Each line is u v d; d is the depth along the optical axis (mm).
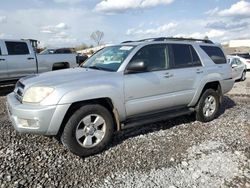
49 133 4062
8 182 3443
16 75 10188
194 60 5875
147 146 4703
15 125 4188
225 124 6027
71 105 4145
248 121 6285
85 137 4277
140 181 3570
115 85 4488
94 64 5273
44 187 3379
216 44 6578
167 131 5473
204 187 3445
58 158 4180
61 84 4125
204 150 4570
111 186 3447
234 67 13914
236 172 3830
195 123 6039
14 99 4441
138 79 4777
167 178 3654
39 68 10836
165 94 5250
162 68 5246
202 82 5848
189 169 3906
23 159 4078
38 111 3922
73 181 3541
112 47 5527
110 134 4508
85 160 4160
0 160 4004
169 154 4395
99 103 4531
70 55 11914
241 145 4809
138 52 4941
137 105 4820
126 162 4105
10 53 10000
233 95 9930
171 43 5531
